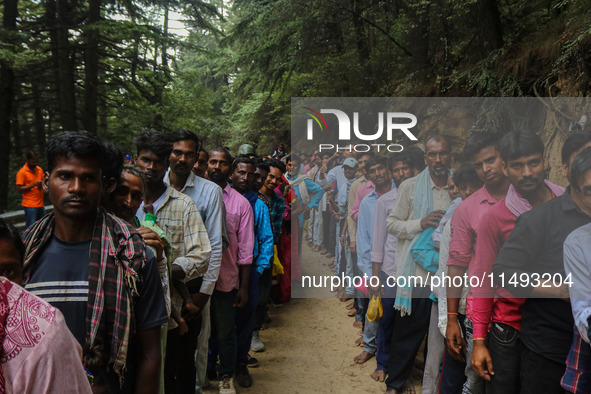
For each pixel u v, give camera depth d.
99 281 1.65
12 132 16.44
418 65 7.95
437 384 3.19
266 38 13.85
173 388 2.81
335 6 11.60
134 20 17.67
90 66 16.72
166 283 2.26
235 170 4.29
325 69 12.07
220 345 3.72
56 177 1.64
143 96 19.30
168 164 2.85
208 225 3.17
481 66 5.30
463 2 6.62
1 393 0.99
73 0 16.28
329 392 3.89
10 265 1.29
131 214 2.26
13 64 13.39
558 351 2.27
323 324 5.56
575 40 4.02
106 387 1.64
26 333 1.04
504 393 2.49
